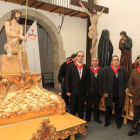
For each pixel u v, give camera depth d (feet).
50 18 23.75
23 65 9.89
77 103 11.22
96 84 12.00
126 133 10.57
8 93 9.36
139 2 19.66
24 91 9.86
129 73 14.16
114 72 11.12
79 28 26.78
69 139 9.61
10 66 10.27
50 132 5.96
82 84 10.60
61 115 10.19
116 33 22.68
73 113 10.85
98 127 11.46
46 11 23.32
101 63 15.10
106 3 23.81
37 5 21.09
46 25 23.94
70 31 25.85
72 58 14.66
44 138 5.84
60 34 24.81
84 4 17.52
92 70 12.06
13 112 8.70
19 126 8.57
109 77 11.16
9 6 20.52
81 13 23.94
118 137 10.00
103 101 13.52
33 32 21.62
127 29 21.18
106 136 10.11
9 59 10.08
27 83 10.15
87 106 12.19
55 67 25.75
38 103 9.66
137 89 9.76
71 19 25.80
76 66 10.63
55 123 8.98
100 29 25.02
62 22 24.59
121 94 10.98
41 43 35.99
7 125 8.59
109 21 23.57
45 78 35.53
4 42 34.32
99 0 24.77
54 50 25.58
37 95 10.08
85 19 27.37
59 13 24.07
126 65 14.29
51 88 26.81
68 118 9.75
